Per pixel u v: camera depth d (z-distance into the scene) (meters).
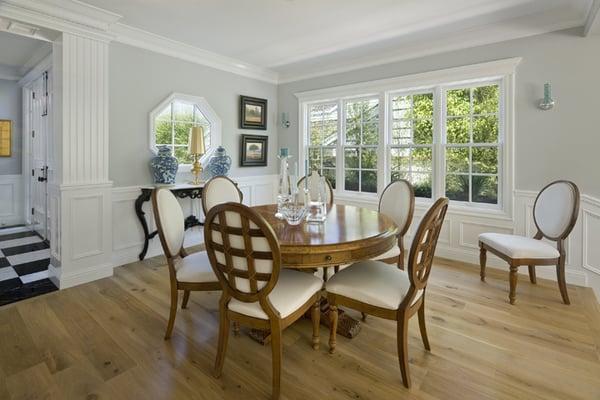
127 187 3.56
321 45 3.87
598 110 2.91
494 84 3.51
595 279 2.98
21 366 1.85
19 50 3.99
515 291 2.63
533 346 2.06
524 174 3.28
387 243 1.99
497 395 1.64
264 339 2.08
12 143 5.09
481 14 3.02
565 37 3.00
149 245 3.80
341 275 2.00
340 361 1.92
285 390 1.68
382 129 4.23
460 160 3.75
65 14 2.79
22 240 4.41
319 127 4.95
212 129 4.39
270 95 5.20
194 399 1.61
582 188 3.01
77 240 3.02
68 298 2.73
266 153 5.18
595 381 1.74
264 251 1.52
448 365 1.87
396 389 1.69
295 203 2.29
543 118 3.15
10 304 2.62
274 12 3.01
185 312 2.51
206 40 3.73
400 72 4.02
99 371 1.81
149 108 3.70
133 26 3.34
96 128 3.10
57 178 3.05
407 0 2.79
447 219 3.77
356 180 4.60
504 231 3.41
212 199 2.93
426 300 2.70
